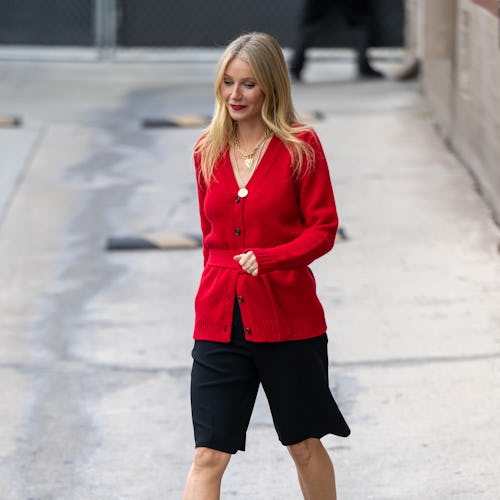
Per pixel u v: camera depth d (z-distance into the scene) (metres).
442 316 20.52
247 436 16.48
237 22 46.47
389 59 46.06
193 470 12.05
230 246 12.13
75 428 17.25
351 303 21.42
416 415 16.81
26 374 19.41
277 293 11.98
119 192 29.59
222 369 12.07
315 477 12.56
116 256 25.23
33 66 45.91
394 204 27.22
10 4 47.41
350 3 41.97
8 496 15.18
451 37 30.83
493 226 25.31
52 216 27.92
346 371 18.48
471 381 17.84
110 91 41.25
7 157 32.66
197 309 12.27
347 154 31.67
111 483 15.45
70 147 33.66
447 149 31.67
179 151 33.16
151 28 46.84
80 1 47.25
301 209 12.05
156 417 17.53
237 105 11.91
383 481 14.94
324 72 44.25
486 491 14.52
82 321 21.72
